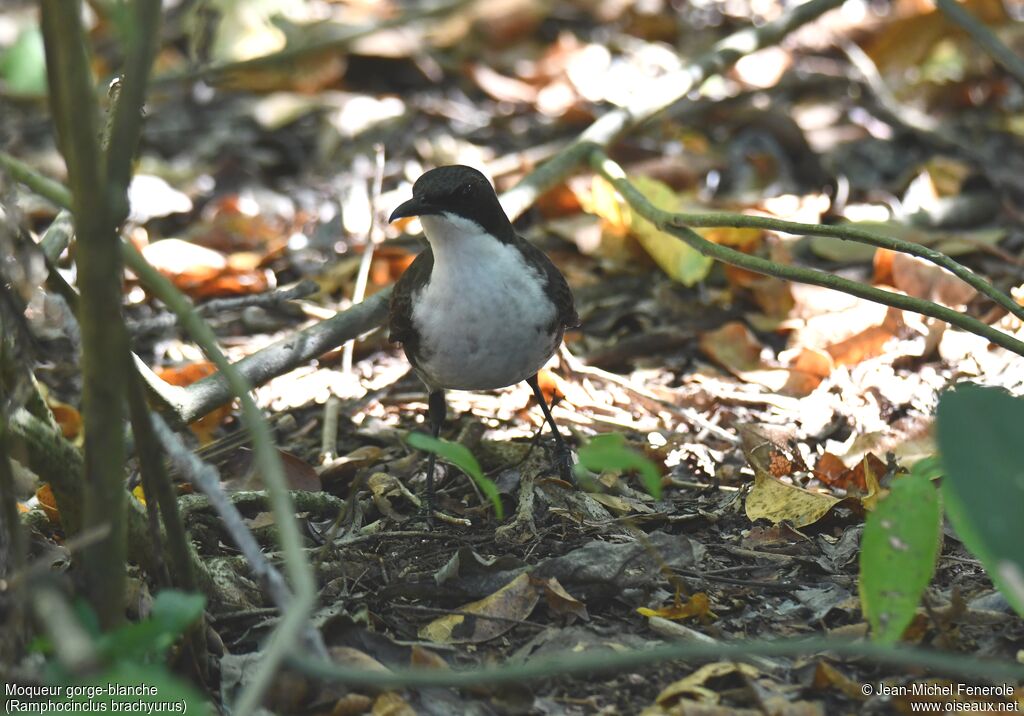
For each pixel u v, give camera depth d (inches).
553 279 382.3
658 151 601.6
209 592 298.2
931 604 294.4
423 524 359.6
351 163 620.1
